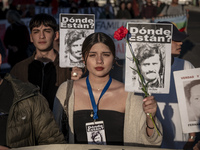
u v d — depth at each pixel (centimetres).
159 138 219
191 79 238
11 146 193
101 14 1300
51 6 1175
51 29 319
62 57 304
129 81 222
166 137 279
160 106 279
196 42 1059
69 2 1257
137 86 222
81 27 301
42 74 324
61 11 1179
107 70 227
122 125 227
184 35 283
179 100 239
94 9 1293
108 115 226
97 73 225
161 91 222
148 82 222
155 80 222
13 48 648
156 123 219
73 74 300
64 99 237
